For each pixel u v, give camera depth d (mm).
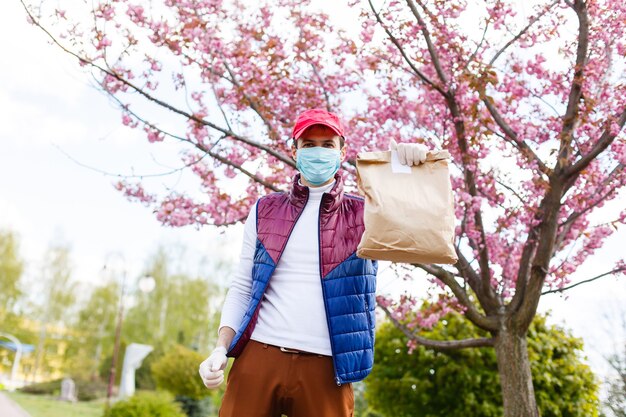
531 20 4754
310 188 2119
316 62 5086
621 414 8688
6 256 36938
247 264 2174
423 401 7629
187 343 32219
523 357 4598
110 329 35031
